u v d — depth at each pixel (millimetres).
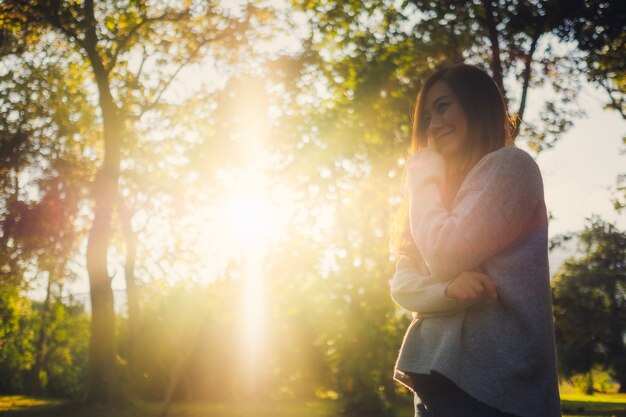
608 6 12609
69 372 34750
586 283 21188
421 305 1331
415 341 1365
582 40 13047
